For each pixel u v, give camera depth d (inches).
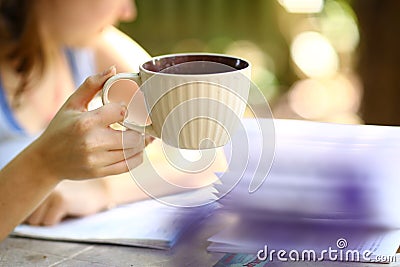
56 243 41.7
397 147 37.6
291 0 186.1
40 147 36.9
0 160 50.1
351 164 37.9
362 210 38.3
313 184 38.4
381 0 98.0
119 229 42.4
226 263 37.6
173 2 207.0
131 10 57.5
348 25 174.6
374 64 99.8
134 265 38.3
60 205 44.1
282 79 184.7
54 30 56.4
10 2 54.5
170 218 43.4
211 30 203.6
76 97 36.2
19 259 39.8
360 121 105.9
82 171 35.8
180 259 38.6
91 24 56.0
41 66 56.0
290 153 38.8
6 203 38.4
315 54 181.0
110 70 35.5
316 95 165.6
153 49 202.2
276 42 194.4
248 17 199.5
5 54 54.4
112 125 38.7
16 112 54.6
